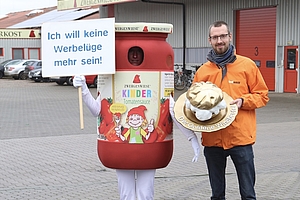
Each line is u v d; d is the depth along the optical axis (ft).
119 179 15.30
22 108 55.21
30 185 21.85
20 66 115.85
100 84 14.83
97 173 24.02
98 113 14.89
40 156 28.22
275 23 72.59
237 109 13.67
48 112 51.24
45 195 20.20
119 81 14.37
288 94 68.90
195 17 86.22
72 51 14.16
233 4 78.89
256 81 14.38
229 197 19.58
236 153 14.39
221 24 14.23
